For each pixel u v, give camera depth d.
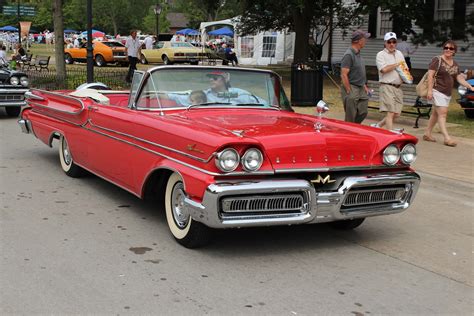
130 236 5.19
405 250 5.11
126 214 5.88
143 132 5.22
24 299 3.83
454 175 7.73
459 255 5.02
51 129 7.45
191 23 84.50
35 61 25.56
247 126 4.92
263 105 6.05
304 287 4.17
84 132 6.49
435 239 5.47
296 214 4.50
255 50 31.78
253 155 4.30
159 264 4.53
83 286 4.07
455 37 18.72
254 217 4.37
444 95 9.75
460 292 4.20
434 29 18.98
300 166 4.50
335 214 4.67
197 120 5.16
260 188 4.28
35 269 4.36
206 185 4.26
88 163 6.53
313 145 4.57
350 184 4.66
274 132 4.66
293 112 6.16
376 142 4.93
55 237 5.12
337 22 25.27
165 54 31.44
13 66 21.41
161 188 5.48
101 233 5.26
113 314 3.64
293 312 3.75
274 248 5.02
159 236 5.21
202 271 4.41
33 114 8.12
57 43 17.91
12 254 4.66
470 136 10.71
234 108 5.84
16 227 5.37
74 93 7.06
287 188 4.37
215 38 54.31
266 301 3.90
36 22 79.38
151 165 5.07
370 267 4.64
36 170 7.81
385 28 24.09
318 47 25.55
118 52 30.11
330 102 15.62
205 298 3.92
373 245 5.22
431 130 10.20
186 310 3.72
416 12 18.95
